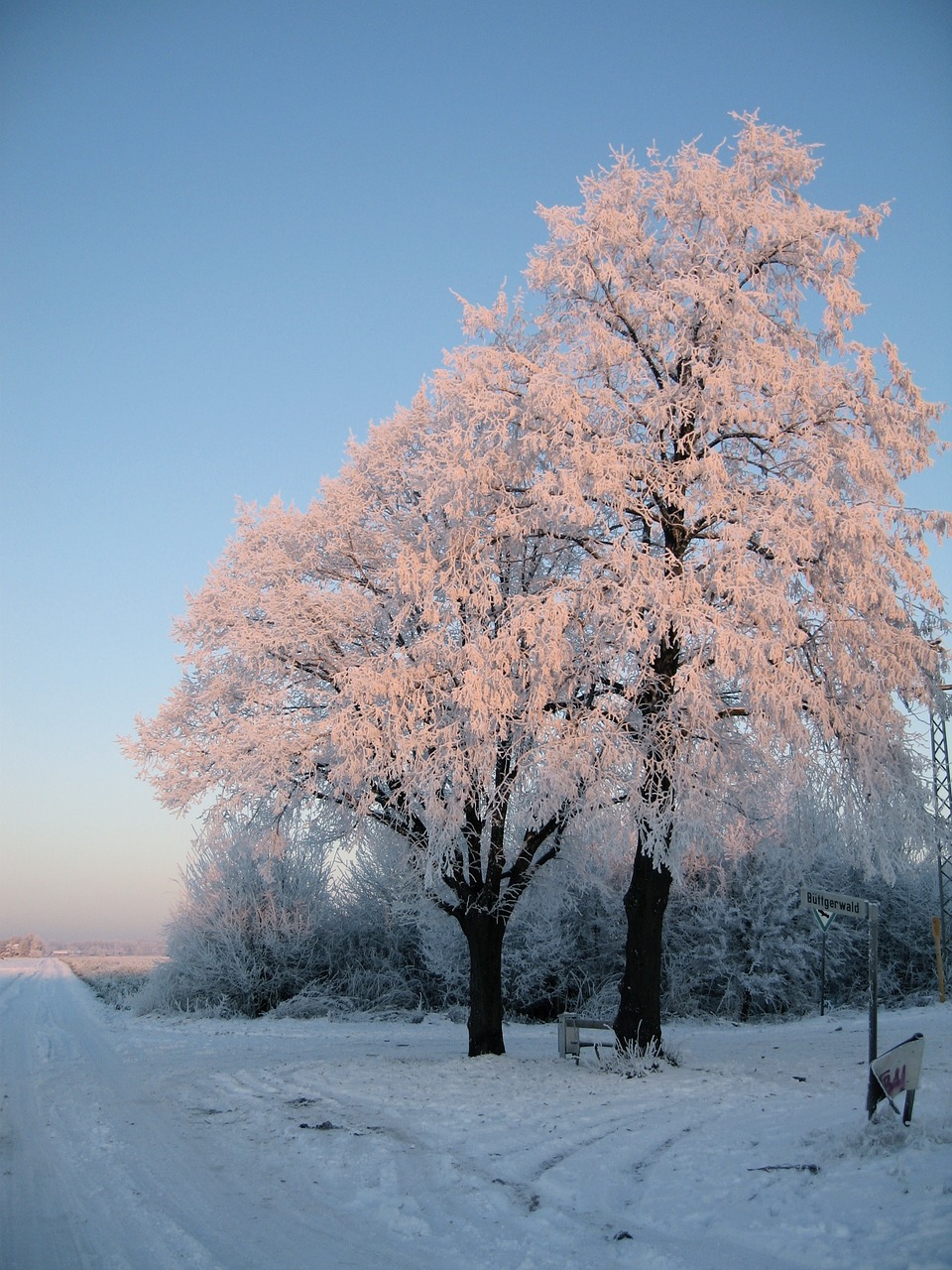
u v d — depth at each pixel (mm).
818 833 13898
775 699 12039
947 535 13227
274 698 15242
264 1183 7184
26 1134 9211
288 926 28219
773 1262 5020
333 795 15023
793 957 28062
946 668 13555
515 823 15305
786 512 12656
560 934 27594
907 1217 5258
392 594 14758
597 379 14328
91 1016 26484
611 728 12625
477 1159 7719
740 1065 14461
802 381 13312
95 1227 6070
